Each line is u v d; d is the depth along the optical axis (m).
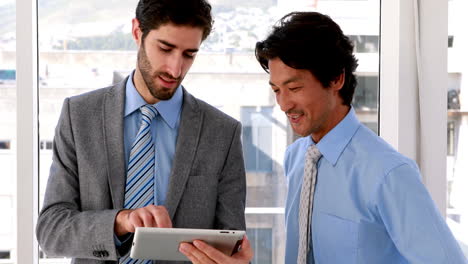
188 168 1.34
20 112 1.71
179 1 1.23
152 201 1.32
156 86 1.30
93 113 1.34
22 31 1.69
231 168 1.40
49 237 1.27
